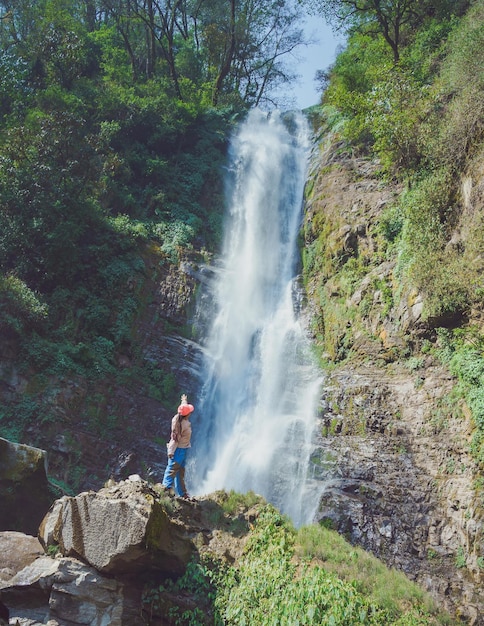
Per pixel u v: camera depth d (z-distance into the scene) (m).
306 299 25.17
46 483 12.55
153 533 9.58
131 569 9.66
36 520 12.47
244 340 24.41
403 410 18.44
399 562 15.84
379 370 20.08
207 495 11.72
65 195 22.39
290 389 21.98
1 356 18.20
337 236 24.84
